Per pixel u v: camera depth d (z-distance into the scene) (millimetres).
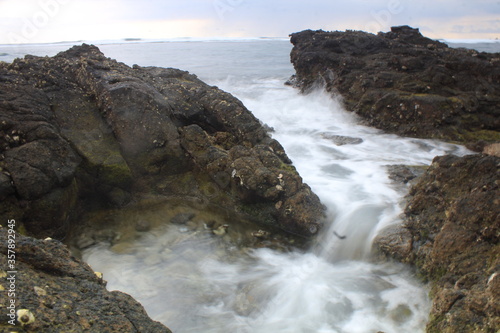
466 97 13383
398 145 12312
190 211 7977
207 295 5789
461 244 5371
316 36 21047
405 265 6211
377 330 5090
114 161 7836
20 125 6977
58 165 7020
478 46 42844
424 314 5301
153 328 3756
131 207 8016
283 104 17844
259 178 7672
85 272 4188
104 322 3549
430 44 19625
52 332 3195
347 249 6938
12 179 6461
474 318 4176
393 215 7414
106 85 8742
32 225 6699
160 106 8781
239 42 72062
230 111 9789
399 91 14445
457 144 12227
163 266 6414
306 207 7539
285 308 5570
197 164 8633
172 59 36312
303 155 11219
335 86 17141
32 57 10562
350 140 12672
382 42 18859
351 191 8664
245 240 7246
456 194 6211
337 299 5707
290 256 6879
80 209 7723
